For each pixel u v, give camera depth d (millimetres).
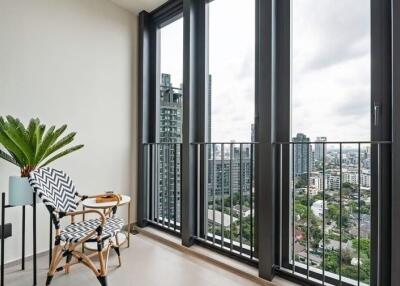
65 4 2787
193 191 2814
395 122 1554
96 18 3045
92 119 3008
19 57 2461
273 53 2129
